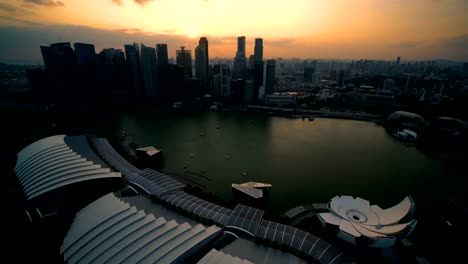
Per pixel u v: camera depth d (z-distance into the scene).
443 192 101.62
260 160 134.00
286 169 122.69
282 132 192.00
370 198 97.25
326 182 109.25
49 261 56.44
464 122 165.38
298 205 91.00
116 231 54.47
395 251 67.12
